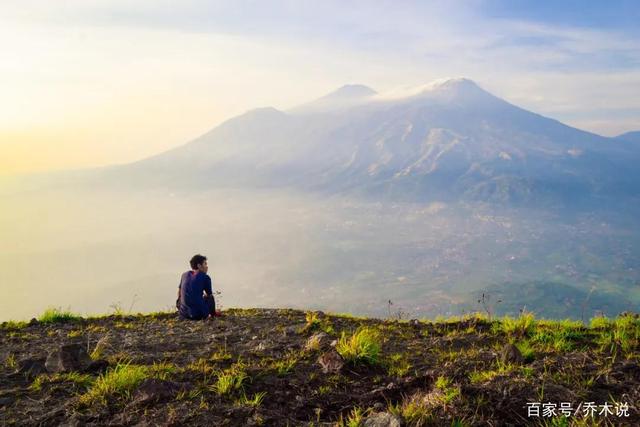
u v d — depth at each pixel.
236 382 6.54
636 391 6.24
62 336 9.66
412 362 7.91
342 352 7.68
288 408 6.06
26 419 5.55
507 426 5.56
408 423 5.49
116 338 9.48
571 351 8.18
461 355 8.18
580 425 5.43
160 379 6.32
